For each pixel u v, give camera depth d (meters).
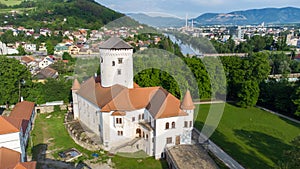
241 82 77.19
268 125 59.94
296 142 28.61
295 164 27.38
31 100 70.50
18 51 155.50
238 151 46.09
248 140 51.09
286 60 114.44
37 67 122.88
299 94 61.97
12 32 197.50
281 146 48.69
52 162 42.66
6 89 68.38
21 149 39.19
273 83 74.12
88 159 43.06
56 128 57.56
